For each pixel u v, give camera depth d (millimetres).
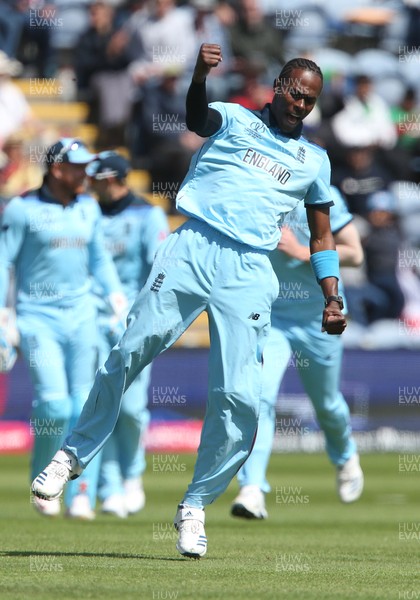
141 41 67062
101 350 31719
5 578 17375
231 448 20016
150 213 33281
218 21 68625
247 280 19500
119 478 32625
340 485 33469
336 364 31031
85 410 20109
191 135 65000
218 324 19594
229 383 19609
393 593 16625
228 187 19531
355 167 65938
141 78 66750
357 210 65438
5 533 25719
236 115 19766
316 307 30297
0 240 29156
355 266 30125
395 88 72438
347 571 19359
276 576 18422
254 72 64688
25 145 64375
